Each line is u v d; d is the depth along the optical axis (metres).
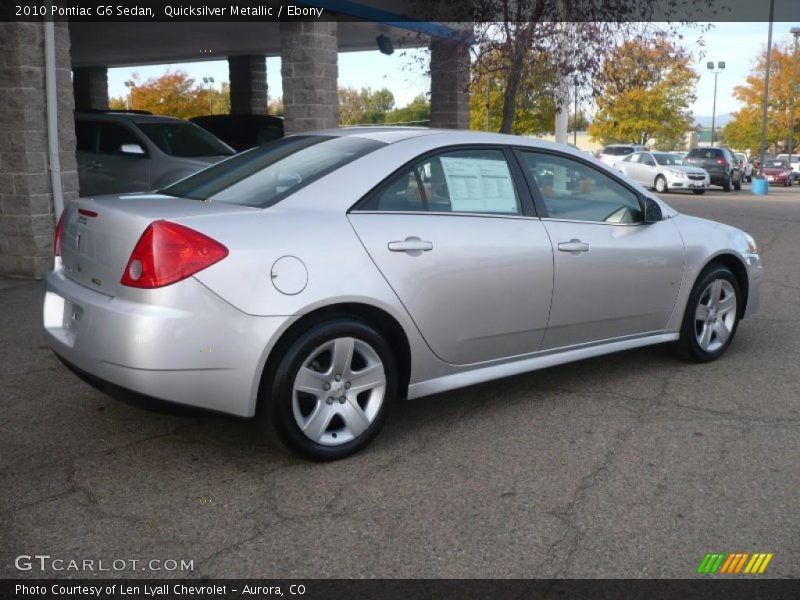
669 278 5.23
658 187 29.47
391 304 3.91
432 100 15.90
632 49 11.23
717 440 4.24
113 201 3.95
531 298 4.50
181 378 3.42
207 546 3.11
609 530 3.26
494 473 3.79
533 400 4.85
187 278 3.41
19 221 8.15
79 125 11.81
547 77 11.40
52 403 4.64
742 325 6.89
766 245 12.32
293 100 11.70
